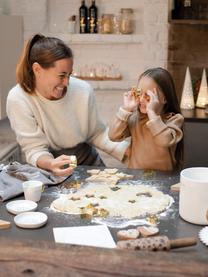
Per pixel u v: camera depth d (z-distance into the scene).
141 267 0.56
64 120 2.03
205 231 1.18
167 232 1.19
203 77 3.40
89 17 3.73
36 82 1.95
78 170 1.83
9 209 1.35
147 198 1.45
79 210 1.35
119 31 3.72
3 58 3.32
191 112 3.25
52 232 1.20
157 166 1.88
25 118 1.96
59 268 0.57
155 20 3.59
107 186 1.60
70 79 2.12
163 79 1.91
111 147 2.15
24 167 1.70
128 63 3.82
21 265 0.58
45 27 3.77
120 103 3.88
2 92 3.31
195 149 3.10
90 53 3.85
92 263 0.57
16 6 3.71
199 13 3.50
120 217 1.30
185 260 0.57
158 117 1.80
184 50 3.62
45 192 1.54
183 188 1.27
